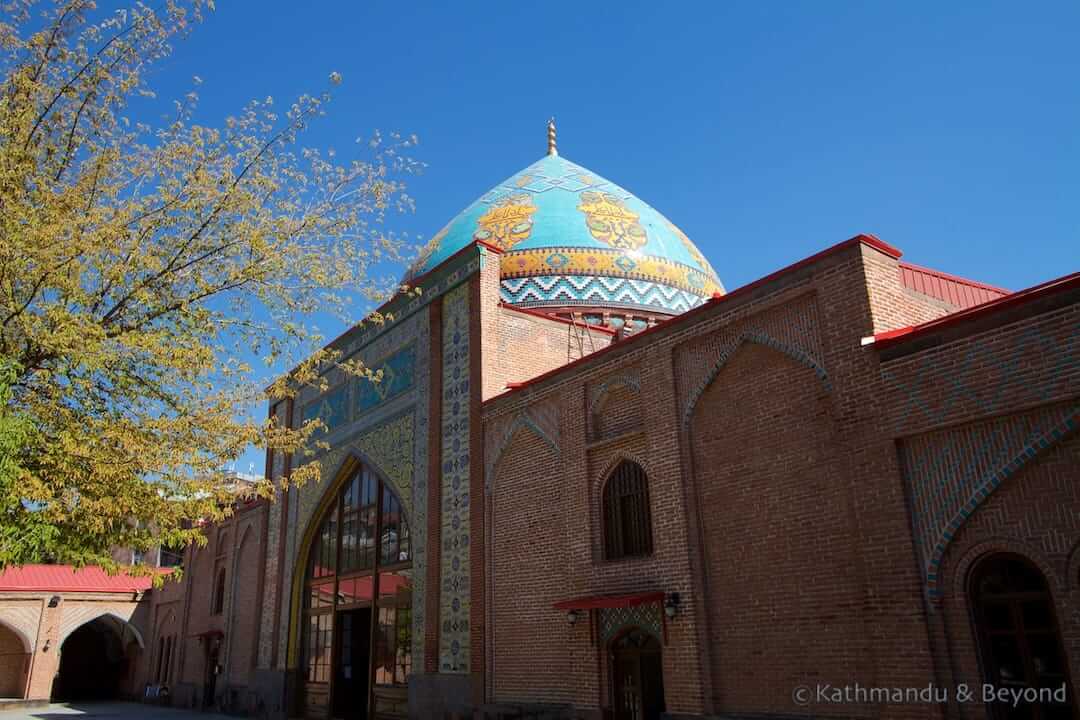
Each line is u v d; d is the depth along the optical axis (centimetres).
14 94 1035
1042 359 752
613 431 1219
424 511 1570
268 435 1162
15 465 855
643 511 1152
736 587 991
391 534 1695
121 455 1004
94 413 1053
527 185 2173
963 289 1087
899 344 866
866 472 872
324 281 1184
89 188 1066
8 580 3045
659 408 1130
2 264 955
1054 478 737
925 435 834
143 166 1103
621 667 1141
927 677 789
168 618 3069
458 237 2077
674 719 1015
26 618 2997
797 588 925
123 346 1036
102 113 1095
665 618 1052
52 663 2992
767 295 1019
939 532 805
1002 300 786
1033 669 733
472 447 1478
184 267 1123
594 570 1184
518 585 1323
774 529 962
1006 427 774
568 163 2295
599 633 1162
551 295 1930
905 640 810
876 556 848
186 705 2705
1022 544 747
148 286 1092
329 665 1848
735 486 1017
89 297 1028
